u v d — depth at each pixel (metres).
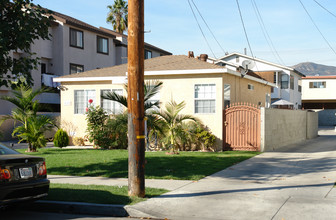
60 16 31.77
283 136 20.73
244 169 12.20
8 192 6.67
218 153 16.59
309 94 54.97
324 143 22.75
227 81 18.64
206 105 18.23
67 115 21.36
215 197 8.27
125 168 12.28
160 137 18.55
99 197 8.11
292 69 42.38
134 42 8.12
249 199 8.05
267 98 27.27
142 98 8.20
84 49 33.22
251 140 17.64
